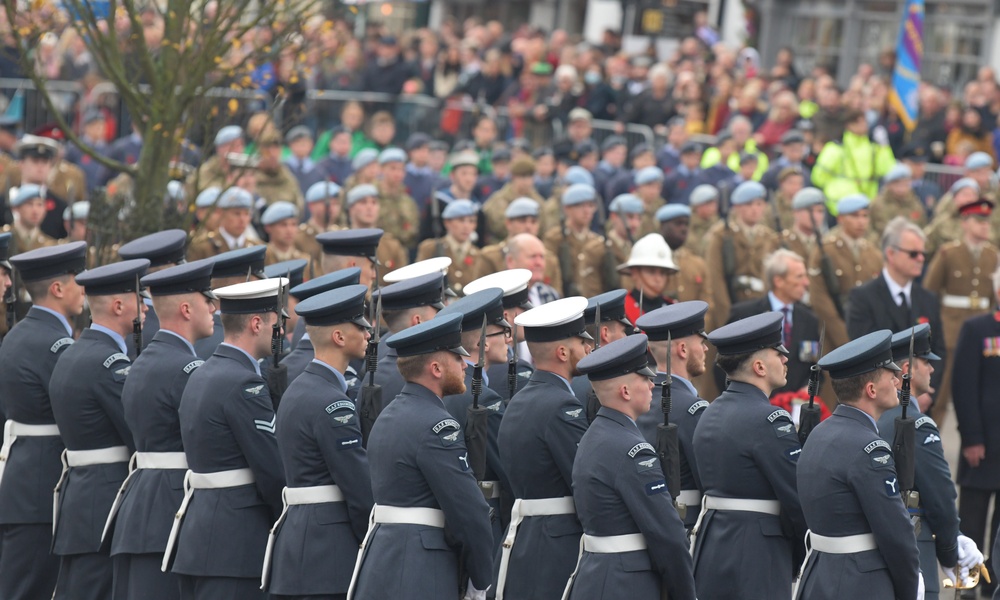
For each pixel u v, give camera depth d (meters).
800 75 92.06
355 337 27.94
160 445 29.67
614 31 93.56
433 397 26.59
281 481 28.52
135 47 43.97
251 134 54.91
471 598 26.88
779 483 27.58
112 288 31.02
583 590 25.84
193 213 42.34
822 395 44.12
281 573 27.42
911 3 76.94
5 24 49.16
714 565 28.05
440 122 83.56
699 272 52.53
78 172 61.97
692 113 79.56
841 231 54.59
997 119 77.75
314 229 53.28
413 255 61.88
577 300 29.00
